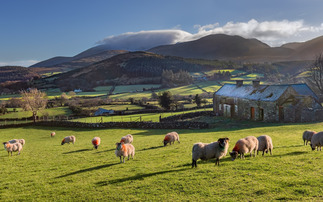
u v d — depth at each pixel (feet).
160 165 55.88
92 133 156.66
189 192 38.19
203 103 353.72
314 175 40.19
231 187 38.42
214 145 48.73
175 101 342.64
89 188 43.86
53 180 50.75
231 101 200.75
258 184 38.50
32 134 167.53
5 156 83.51
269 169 44.96
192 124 157.48
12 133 174.29
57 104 398.01
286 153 57.98
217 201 34.37
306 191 34.47
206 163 54.03
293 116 153.17
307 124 126.72
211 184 40.29
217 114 219.20
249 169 46.06
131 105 365.81
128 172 51.88
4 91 639.35
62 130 178.50
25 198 41.70
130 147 64.95
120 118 241.14
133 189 41.52
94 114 308.40
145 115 255.91
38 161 72.08
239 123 162.81
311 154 55.31
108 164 61.57
